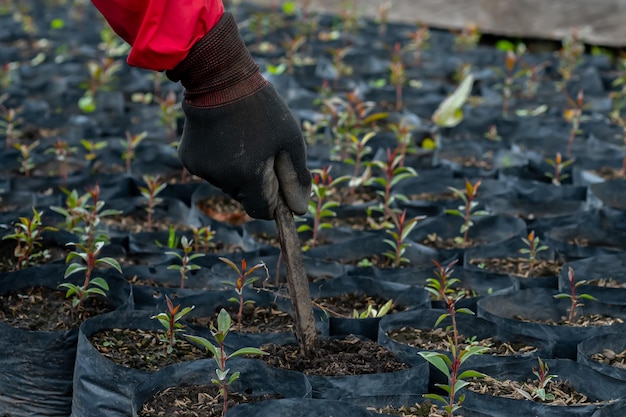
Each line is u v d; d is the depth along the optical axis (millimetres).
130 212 5859
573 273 4629
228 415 3365
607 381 3695
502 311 4539
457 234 5602
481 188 6285
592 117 8008
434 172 6504
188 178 6508
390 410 3584
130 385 3662
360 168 6445
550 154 7109
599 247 5227
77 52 10719
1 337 3887
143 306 4527
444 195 6301
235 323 4324
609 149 7098
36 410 3939
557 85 9039
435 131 7516
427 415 3561
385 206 5430
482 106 8492
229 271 4852
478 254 5207
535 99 8781
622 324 4184
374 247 5293
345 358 3900
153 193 5527
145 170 6578
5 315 4203
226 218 5805
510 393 3744
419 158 7035
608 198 6055
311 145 6969
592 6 10938
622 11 10758
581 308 4523
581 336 4180
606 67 10219
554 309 4547
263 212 3654
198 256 4883
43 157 6695
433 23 12164
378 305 4617
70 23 12656
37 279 4449
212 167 3578
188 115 3607
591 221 5590
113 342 3994
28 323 4152
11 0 14586
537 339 4129
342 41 11227
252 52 10359
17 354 3896
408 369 3748
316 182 5270
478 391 3752
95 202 4887
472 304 4586
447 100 7320
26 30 11625
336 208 5805
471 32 10703
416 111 8320
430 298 4613
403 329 4297
